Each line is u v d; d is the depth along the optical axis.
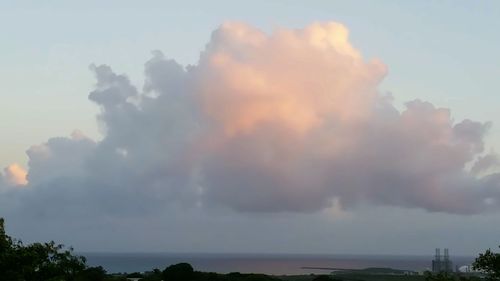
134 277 108.69
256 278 118.25
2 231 46.00
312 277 189.50
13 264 44.91
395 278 191.25
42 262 47.16
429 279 60.66
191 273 110.25
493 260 52.09
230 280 111.19
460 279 57.47
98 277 80.50
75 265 49.72
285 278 180.75
